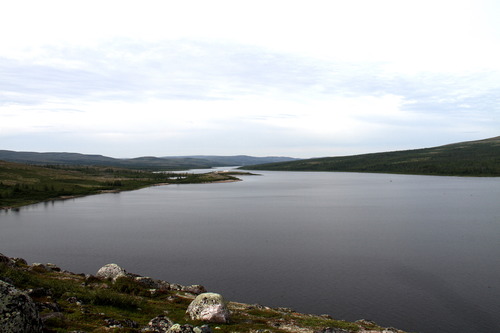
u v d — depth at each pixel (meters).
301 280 50.16
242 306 31.86
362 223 97.38
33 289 22.56
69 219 108.69
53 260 60.59
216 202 157.50
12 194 166.75
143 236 81.19
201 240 76.38
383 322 37.66
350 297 44.12
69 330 16.16
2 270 24.86
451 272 52.88
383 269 54.75
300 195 188.12
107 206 143.62
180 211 127.12
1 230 89.94
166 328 18.95
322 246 70.00
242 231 87.00
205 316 22.97
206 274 52.88
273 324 24.91
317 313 39.59
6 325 12.10
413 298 43.69
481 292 45.25
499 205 131.25
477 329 36.09
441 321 37.81
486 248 66.94
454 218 103.19
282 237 79.19
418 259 59.84
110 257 62.47
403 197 166.88
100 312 21.00
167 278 51.09
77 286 27.11
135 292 28.67
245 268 55.69
